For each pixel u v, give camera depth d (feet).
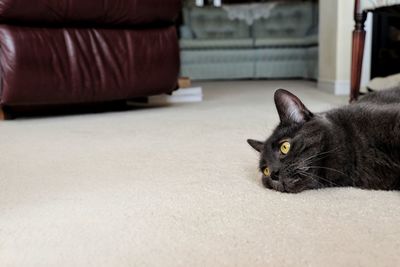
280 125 2.49
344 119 2.35
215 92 8.96
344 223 1.82
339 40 7.82
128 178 2.69
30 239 1.79
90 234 1.82
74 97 5.53
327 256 1.53
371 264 1.46
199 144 3.70
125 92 5.91
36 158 3.33
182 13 13.66
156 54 6.11
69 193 2.40
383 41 7.54
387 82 6.17
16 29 5.07
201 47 13.04
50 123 5.17
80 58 5.49
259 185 2.44
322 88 8.80
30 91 5.19
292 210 2.00
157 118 5.38
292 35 13.83
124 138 4.09
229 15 13.89
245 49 13.07
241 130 4.30
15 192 2.44
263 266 1.49
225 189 2.38
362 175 2.26
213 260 1.55
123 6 5.69
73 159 3.27
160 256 1.60
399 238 1.65
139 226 1.89
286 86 10.07
